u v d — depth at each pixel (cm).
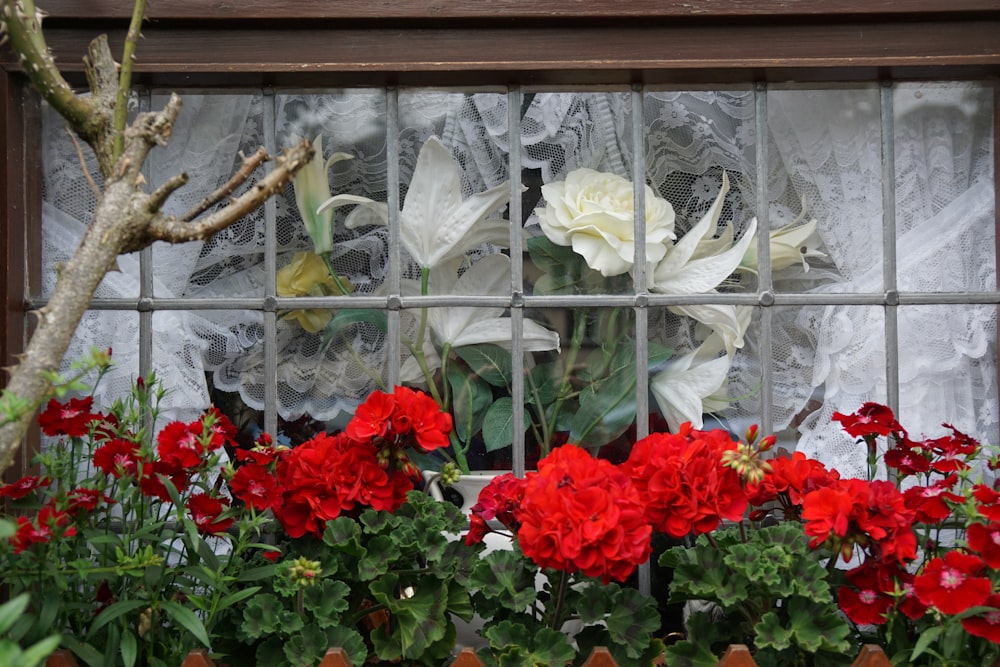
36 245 128
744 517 132
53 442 129
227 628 113
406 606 111
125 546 105
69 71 123
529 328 134
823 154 135
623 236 133
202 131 134
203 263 134
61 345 85
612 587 112
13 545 96
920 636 103
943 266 134
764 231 133
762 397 134
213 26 124
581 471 105
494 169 135
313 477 111
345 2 123
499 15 123
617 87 133
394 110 133
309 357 135
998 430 132
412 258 135
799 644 103
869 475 130
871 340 134
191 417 132
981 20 125
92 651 102
